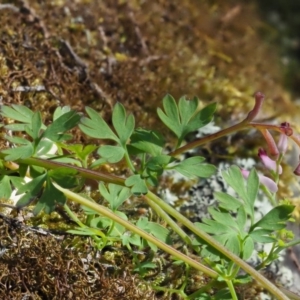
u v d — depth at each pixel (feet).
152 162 1.11
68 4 1.66
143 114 1.52
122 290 1.14
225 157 1.51
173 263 1.19
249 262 1.33
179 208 1.37
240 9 2.10
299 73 2.08
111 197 1.13
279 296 1.10
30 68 1.42
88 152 1.13
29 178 1.16
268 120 1.64
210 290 1.22
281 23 2.27
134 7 1.78
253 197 1.15
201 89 1.65
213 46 1.83
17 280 1.11
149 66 1.64
